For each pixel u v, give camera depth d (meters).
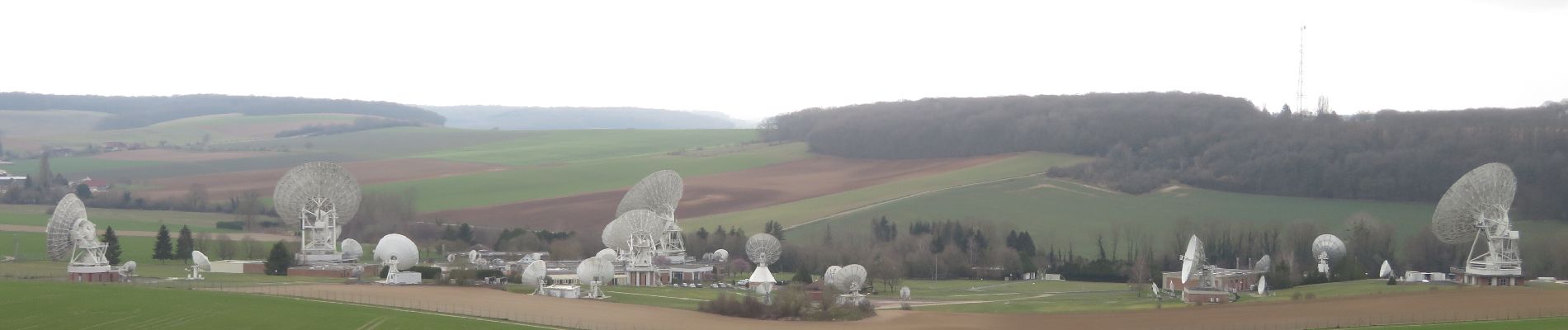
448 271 193.88
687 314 158.25
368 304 149.00
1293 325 146.88
